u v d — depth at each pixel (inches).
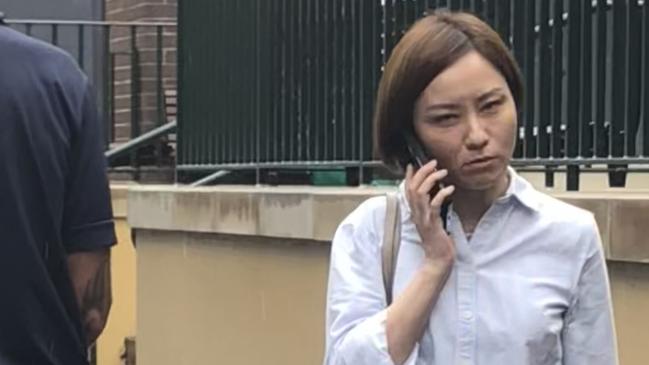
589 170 195.6
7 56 117.3
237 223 237.1
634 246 159.6
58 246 120.3
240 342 240.5
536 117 193.6
